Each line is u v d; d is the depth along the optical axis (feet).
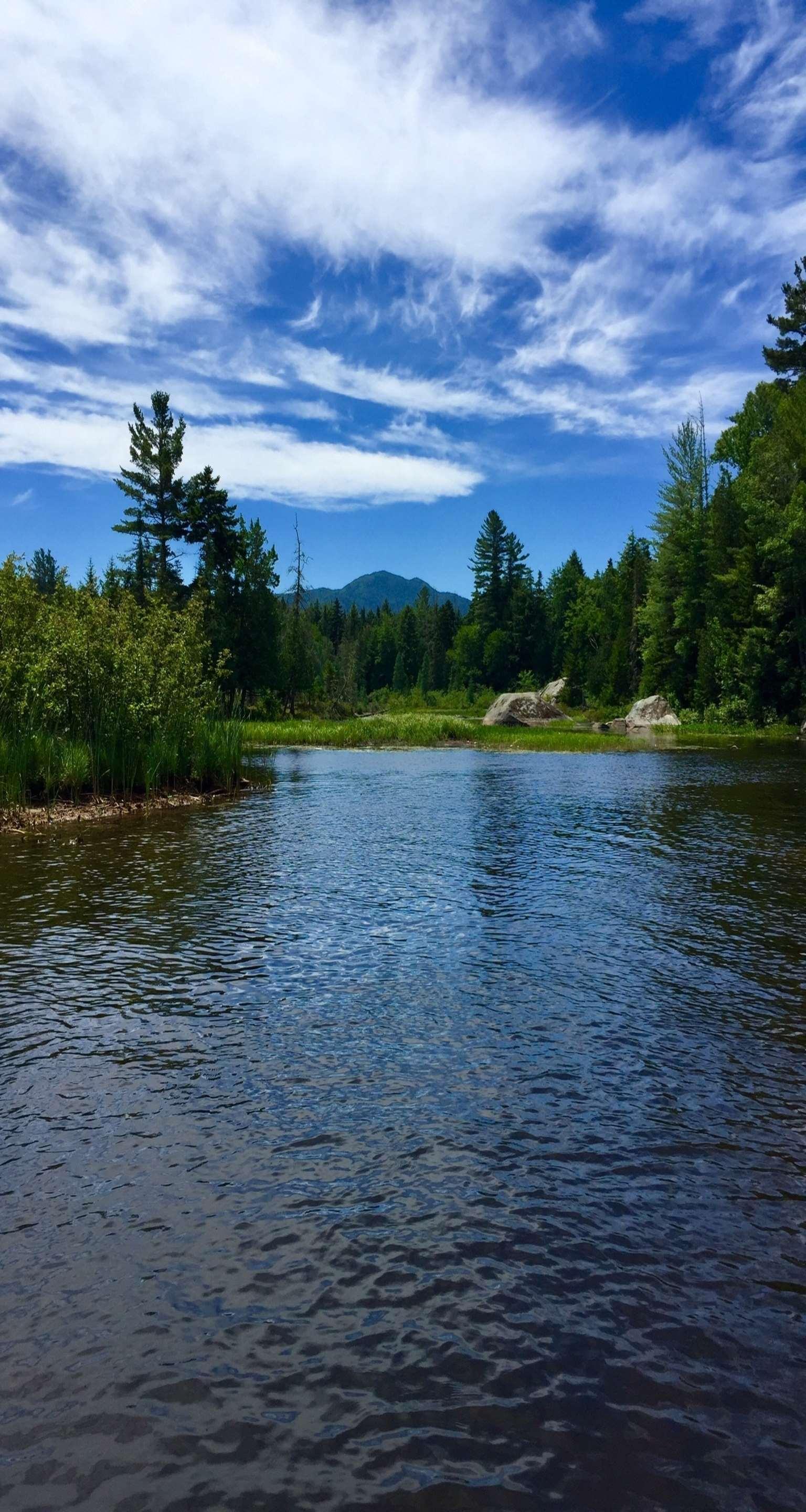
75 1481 6.77
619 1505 6.57
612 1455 7.04
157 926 23.09
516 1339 8.32
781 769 75.20
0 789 44.29
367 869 30.83
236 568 178.81
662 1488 6.74
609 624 289.12
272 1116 12.75
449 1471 6.88
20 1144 11.94
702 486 195.62
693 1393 7.70
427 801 52.29
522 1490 6.71
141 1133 12.25
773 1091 13.58
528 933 22.43
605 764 81.46
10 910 24.85
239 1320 8.56
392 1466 6.94
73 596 61.11
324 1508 6.54
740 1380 7.84
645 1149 11.81
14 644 49.34
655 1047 15.24
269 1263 9.40
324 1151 11.74
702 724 161.99
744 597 153.99
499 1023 16.38
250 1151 11.76
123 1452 7.08
